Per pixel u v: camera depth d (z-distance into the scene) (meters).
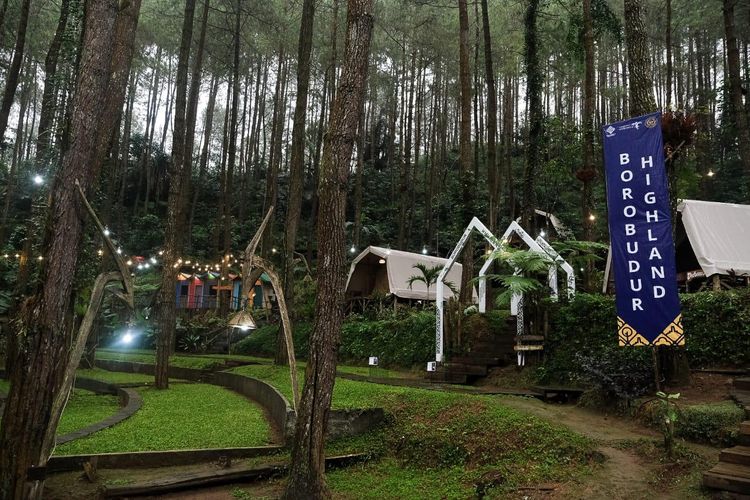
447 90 33.94
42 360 4.64
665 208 6.94
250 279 5.98
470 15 28.59
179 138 13.28
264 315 23.39
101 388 13.43
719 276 11.13
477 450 6.10
